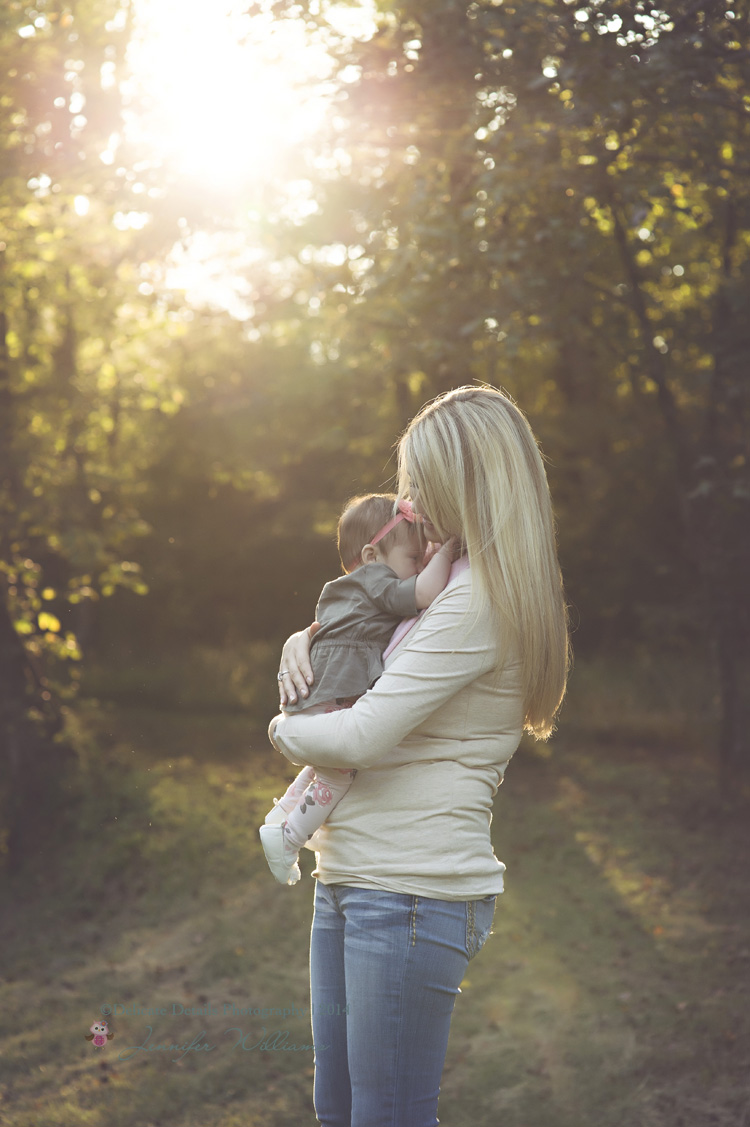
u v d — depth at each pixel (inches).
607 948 213.2
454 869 64.1
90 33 266.1
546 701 68.5
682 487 349.7
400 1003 63.6
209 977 203.3
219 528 794.8
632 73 169.2
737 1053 160.9
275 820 72.6
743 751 368.2
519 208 226.4
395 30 215.8
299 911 237.3
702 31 163.5
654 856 285.7
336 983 68.6
